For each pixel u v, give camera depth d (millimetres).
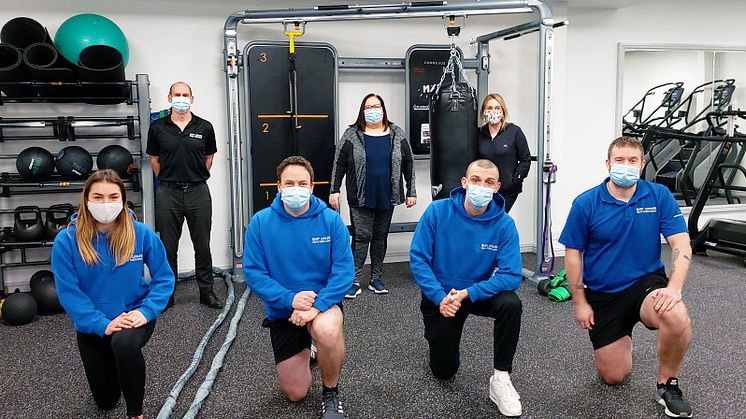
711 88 6320
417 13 4301
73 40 4102
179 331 3531
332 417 2318
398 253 5445
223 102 4906
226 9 4844
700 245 5531
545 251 4457
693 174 6562
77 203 4633
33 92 4121
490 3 4242
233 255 4742
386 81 5234
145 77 4367
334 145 4914
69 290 2201
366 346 3234
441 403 2535
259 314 3854
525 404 2510
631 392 2607
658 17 5961
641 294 2473
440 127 4203
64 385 2783
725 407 2449
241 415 2441
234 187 4664
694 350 3107
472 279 2568
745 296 4141
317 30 5051
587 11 5730
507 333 2422
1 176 4293
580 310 2602
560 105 5488
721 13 6168
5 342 3406
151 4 4691
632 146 2412
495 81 5461
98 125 4312
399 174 4312
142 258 2330
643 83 6039
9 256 4543
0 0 4402
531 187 5672
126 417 2441
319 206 2465
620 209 2479
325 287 2402
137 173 4449
